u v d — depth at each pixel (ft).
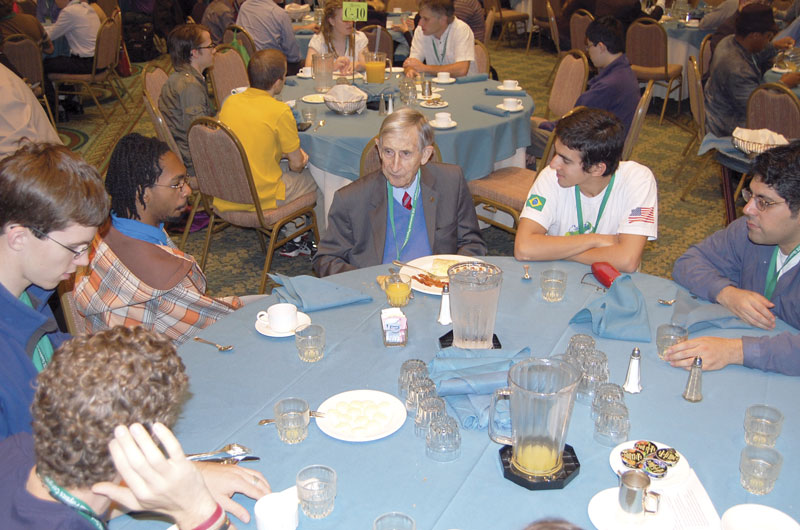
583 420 4.44
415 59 16.02
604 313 5.45
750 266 6.28
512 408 3.79
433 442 4.12
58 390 2.87
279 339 5.45
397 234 7.91
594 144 6.78
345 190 7.73
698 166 16.53
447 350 4.87
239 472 3.92
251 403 4.63
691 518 3.61
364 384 4.84
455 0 19.95
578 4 22.56
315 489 3.69
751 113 12.46
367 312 5.87
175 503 3.11
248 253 12.74
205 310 6.67
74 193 4.34
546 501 3.76
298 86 14.88
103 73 20.08
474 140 11.60
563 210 7.52
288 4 26.17
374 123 11.91
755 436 4.18
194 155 10.55
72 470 2.93
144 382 2.97
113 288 6.15
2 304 4.44
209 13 21.90
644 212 6.99
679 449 4.17
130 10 29.07
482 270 5.74
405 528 3.45
